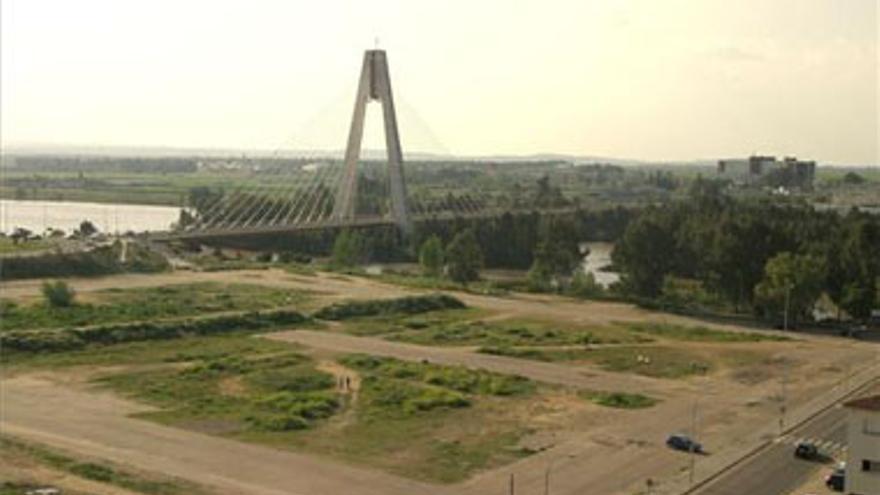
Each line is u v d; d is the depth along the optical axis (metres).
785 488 82.81
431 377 119.50
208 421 99.38
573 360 134.12
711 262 183.00
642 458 90.81
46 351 129.00
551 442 95.25
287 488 80.00
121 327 140.25
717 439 97.56
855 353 143.75
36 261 190.75
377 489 80.50
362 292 184.25
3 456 85.31
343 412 104.44
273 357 130.12
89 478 80.31
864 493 65.56
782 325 168.88
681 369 130.12
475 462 88.50
